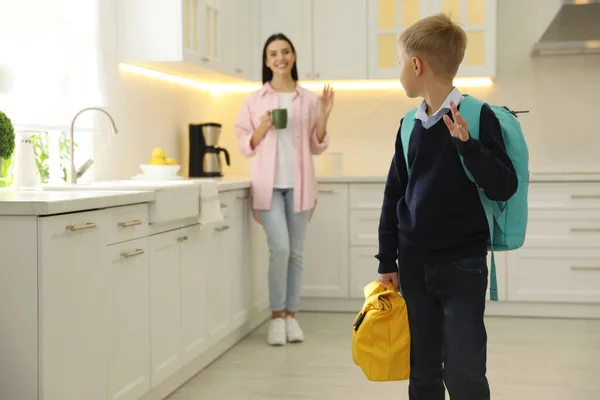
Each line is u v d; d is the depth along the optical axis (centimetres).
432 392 227
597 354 400
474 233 213
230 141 575
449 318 215
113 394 271
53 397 228
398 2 523
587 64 537
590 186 486
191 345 354
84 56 377
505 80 545
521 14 541
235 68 496
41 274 221
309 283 520
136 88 434
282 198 438
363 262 514
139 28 411
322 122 437
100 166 393
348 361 391
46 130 344
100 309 259
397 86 558
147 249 302
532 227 494
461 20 516
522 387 343
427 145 215
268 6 538
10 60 333
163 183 345
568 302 493
